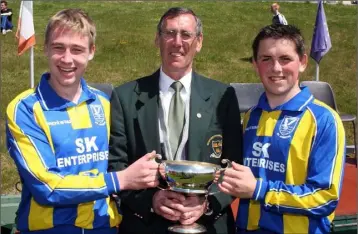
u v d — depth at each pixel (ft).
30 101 8.56
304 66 9.19
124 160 9.34
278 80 8.86
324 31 23.89
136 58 44.06
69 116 8.70
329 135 8.52
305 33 50.75
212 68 42.63
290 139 8.79
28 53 43.39
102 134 9.02
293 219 8.88
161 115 9.50
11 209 12.84
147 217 9.15
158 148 9.30
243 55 46.85
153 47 47.14
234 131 9.53
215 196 9.27
